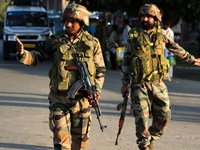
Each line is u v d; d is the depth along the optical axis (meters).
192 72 30.88
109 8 29.44
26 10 40.00
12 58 41.59
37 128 12.72
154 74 8.83
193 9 28.11
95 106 8.06
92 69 7.96
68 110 8.02
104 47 31.81
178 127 13.27
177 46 9.13
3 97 18.16
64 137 7.88
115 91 20.56
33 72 28.38
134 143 11.33
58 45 7.97
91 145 11.03
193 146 11.17
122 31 32.50
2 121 13.53
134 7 28.64
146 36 8.91
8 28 38.22
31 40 37.56
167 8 27.25
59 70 7.87
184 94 19.97
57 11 75.31
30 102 17.06
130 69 8.98
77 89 7.80
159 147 10.98
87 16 7.97
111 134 12.20
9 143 11.06
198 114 15.42
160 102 8.94
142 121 8.86
